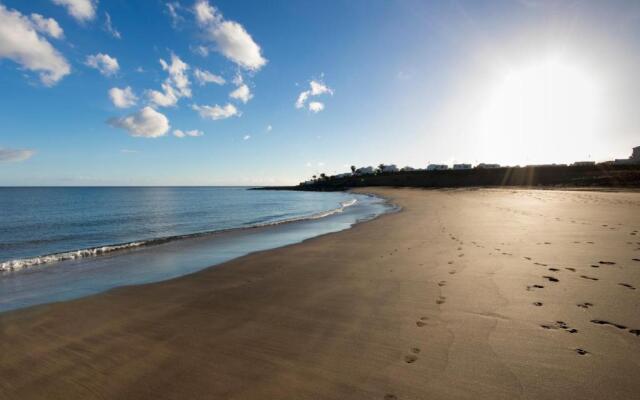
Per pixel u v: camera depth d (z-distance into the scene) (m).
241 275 8.39
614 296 5.28
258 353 4.16
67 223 26.17
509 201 29.91
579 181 59.47
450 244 10.72
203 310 5.87
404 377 3.44
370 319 5.03
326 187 144.25
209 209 41.94
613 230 11.38
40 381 3.80
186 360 4.08
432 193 58.97
